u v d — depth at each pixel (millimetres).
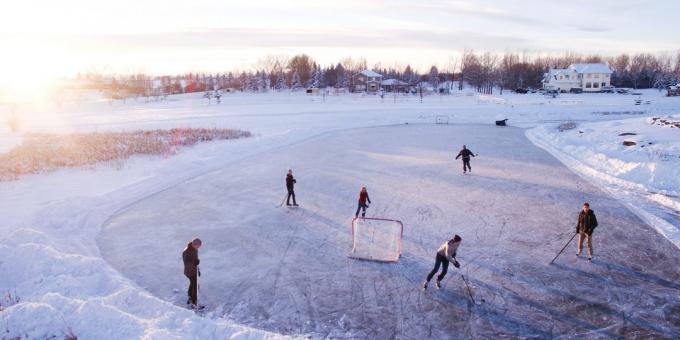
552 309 9992
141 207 17844
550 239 14375
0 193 19141
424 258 12883
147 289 10898
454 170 25125
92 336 7660
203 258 12781
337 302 10297
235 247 13641
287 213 17094
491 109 60250
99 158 25750
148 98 94625
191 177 23219
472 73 128000
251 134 37875
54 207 16344
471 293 10727
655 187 20281
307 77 132625
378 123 49406
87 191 19734
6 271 10820
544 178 23047
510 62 135500
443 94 98438
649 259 12719
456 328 9227
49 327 7770
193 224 15781
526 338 8875
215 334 8156
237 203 18453
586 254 13109
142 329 7871
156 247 13625
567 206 18016
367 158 28781
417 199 19109
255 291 10805
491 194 19891
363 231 15156
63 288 9883
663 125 31500
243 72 141375
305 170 24969
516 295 10648
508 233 14938
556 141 34406
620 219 16312
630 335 8961
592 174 23891
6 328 7676
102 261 11875
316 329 9164
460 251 13359
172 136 34406
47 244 12719
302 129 40906
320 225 15734
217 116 53719
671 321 9477
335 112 57844
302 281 11359
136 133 35812
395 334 9000
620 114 51938
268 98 89625
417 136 39594
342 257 12914
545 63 156375
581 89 106312
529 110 57688
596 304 10203
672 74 120750
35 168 23391
